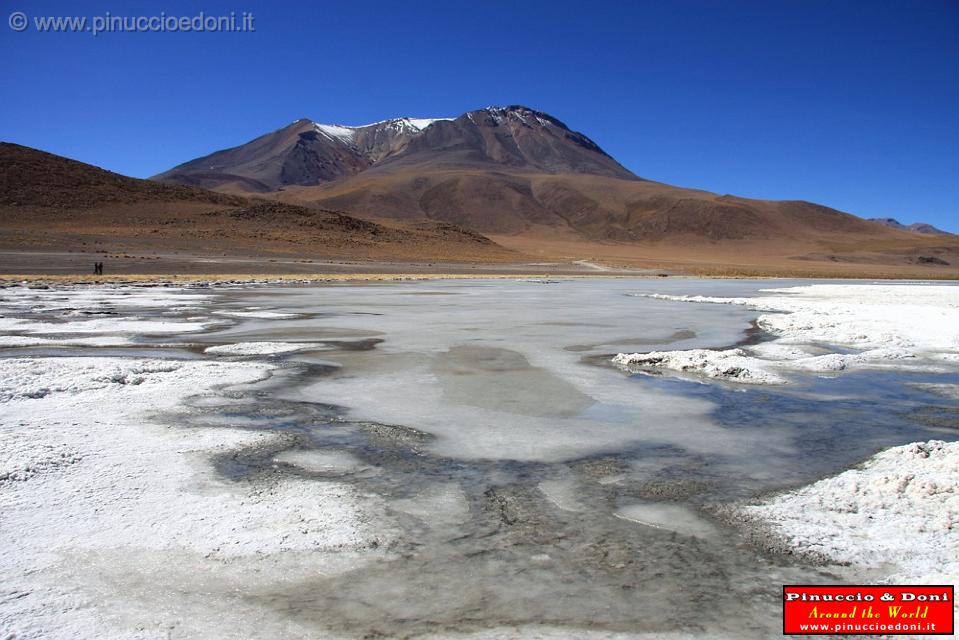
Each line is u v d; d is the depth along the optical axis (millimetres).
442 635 3447
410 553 4363
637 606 3746
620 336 16250
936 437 7367
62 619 3504
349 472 5992
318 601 3748
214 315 20469
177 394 8961
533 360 12367
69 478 5547
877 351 13453
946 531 4602
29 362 10688
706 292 39594
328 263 69000
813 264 134250
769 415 8320
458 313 21938
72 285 34750
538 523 4898
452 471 6070
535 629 3512
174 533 4555
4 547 4289
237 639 3381
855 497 5285
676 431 7523
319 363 11812
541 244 163875
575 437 7234
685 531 4762
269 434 7141
